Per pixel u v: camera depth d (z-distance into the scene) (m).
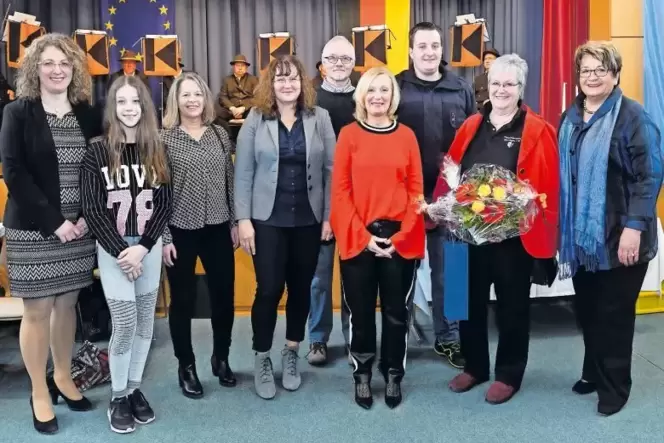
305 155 2.64
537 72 6.13
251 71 6.42
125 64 5.62
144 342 2.48
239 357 3.23
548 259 2.56
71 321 2.58
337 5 6.38
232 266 2.75
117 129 2.30
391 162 2.49
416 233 2.52
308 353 3.21
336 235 2.54
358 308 2.58
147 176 2.34
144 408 2.52
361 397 2.62
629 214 2.38
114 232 2.29
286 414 2.56
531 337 3.49
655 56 4.28
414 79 2.97
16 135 2.24
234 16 6.41
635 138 2.38
